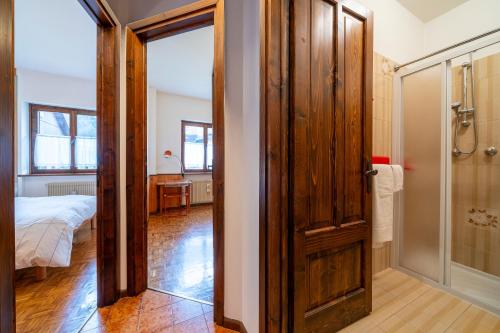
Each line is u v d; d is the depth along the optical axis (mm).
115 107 1537
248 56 1235
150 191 4324
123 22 1603
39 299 1603
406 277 1869
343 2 1216
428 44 2270
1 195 697
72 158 3982
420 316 1394
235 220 1316
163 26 1525
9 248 721
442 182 1721
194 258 2359
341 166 1229
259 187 998
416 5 2062
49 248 1787
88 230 3229
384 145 1926
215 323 1358
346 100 1244
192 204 5023
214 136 1382
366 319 1351
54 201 2590
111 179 1521
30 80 3586
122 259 1629
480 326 1308
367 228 1354
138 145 1656
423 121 1853
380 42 1886
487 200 1824
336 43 1186
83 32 2545
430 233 1792
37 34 2580
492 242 1797
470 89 1901
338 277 1230
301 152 1030
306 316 1078
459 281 1786
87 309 1488
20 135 3537
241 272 1299
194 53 2979
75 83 3893
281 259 971
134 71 1625
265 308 962
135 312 1458
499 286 1689
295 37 1013
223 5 1327
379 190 1470
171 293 1688
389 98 1963
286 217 991
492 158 1801
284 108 984
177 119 4902
